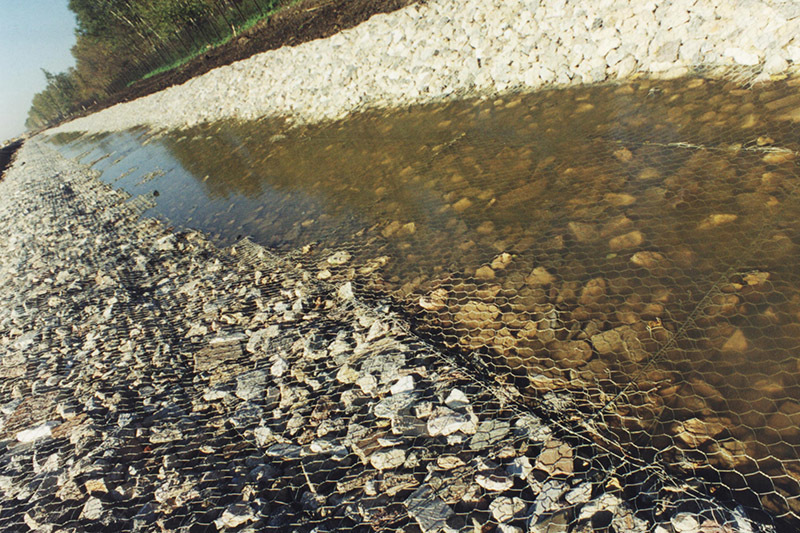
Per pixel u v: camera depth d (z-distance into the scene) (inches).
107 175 520.4
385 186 233.1
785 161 137.4
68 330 205.0
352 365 132.3
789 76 166.6
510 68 257.1
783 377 92.3
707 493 79.5
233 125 476.4
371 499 95.4
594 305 124.4
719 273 117.0
